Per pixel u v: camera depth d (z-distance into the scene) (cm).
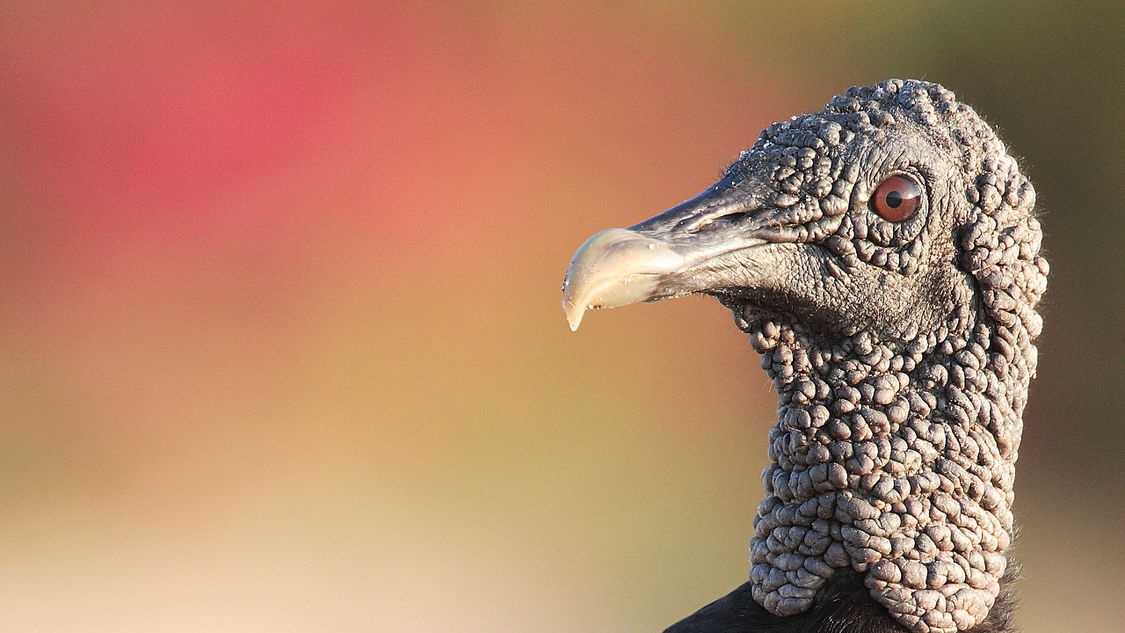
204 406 1509
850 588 488
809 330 496
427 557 1273
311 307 1552
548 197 1620
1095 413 1559
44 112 1529
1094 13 1694
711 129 1709
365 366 1521
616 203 1638
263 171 1561
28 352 1518
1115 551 1280
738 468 1470
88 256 1545
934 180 484
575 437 1488
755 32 1762
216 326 1549
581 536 1320
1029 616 1150
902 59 1762
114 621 1162
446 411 1494
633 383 1532
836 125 490
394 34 1597
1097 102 1691
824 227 484
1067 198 1677
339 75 1574
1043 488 1441
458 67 1631
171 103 1538
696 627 504
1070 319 1619
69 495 1406
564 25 1694
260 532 1336
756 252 484
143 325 1542
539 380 1527
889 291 486
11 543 1314
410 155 1588
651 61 1720
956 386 484
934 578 479
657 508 1380
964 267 486
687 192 1673
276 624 1155
